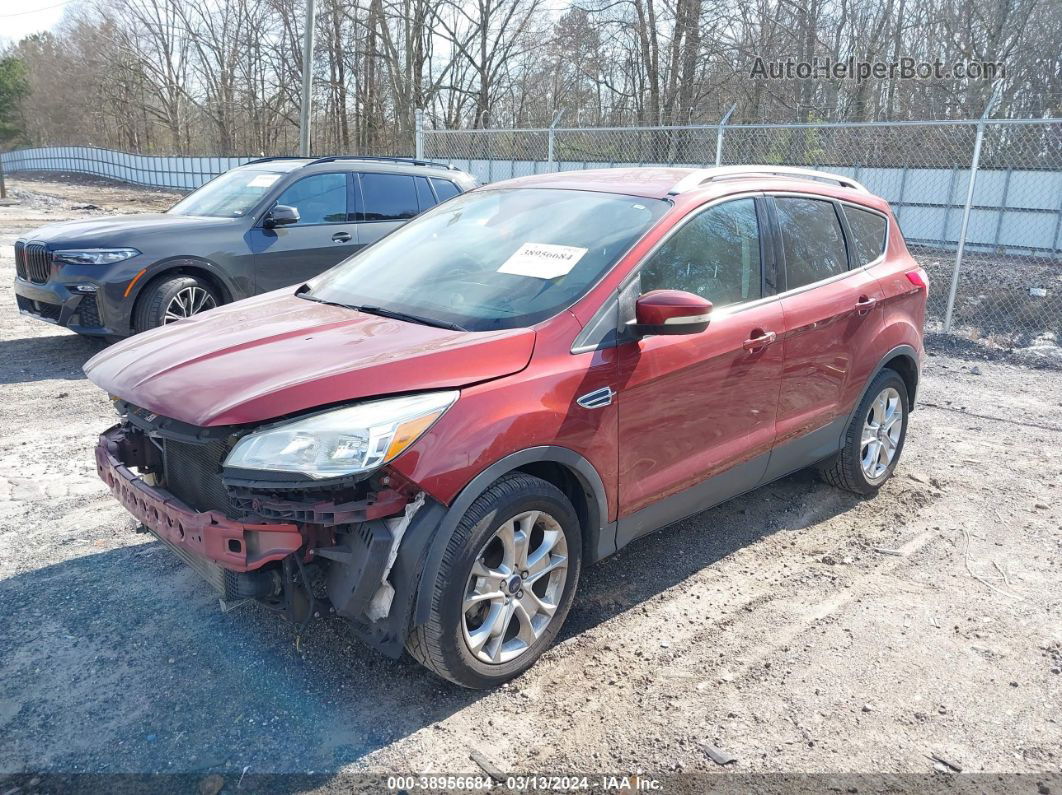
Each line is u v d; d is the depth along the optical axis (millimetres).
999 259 18938
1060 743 2852
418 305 3477
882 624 3600
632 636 3455
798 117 23438
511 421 2898
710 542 4383
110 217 8055
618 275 3359
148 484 3143
